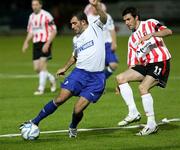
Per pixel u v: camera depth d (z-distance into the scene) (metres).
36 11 41.09
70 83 24.44
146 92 25.72
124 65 61.56
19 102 36.94
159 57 25.97
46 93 41.44
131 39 26.83
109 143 24.12
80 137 25.52
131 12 26.33
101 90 24.78
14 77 51.97
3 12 130.75
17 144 24.03
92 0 24.59
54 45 92.31
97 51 24.58
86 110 33.09
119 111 32.72
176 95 39.25
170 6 130.12
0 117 31.22
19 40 104.88
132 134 26.09
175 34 115.25
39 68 41.22
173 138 24.98
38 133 24.89
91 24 24.83
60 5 123.31
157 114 31.66
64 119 30.27
